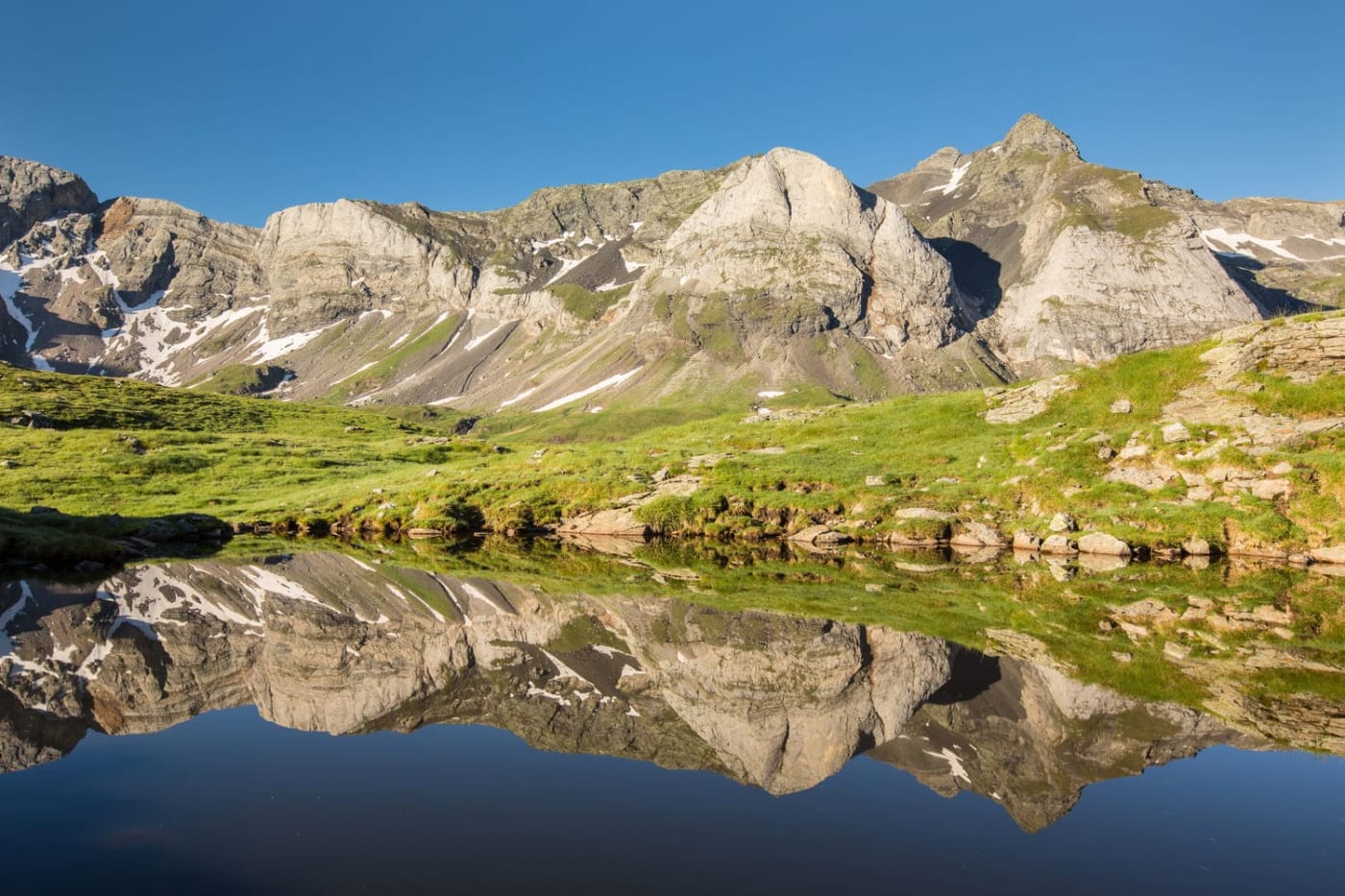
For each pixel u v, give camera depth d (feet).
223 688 63.62
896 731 53.26
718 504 166.20
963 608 92.07
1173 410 160.86
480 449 301.63
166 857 35.24
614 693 62.23
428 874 33.88
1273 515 128.57
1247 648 72.84
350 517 187.83
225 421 374.84
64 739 51.78
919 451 179.32
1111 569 119.14
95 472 226.17
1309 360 153.69
